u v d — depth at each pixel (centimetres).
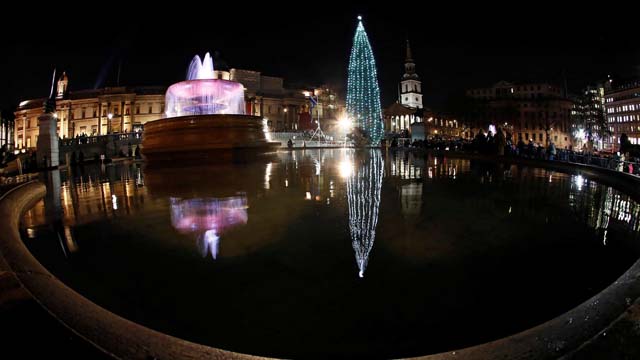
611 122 7250
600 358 141
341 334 191
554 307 213
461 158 1620
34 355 145
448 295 229
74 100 7212
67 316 174
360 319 203
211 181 774
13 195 529
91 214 478
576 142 7731
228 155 1336
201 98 1761
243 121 1413
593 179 791
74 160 2064
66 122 7269
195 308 219
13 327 163
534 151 1409
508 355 148
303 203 513
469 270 267
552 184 714
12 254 256
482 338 185
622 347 146
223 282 252
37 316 172
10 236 307
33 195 609
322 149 3180
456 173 931
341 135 5672
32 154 2016
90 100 7131
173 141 1358
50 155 1634
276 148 1692
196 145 1330
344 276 259
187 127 1353
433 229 377
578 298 223
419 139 3219
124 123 6925
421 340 184
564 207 488
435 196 573
